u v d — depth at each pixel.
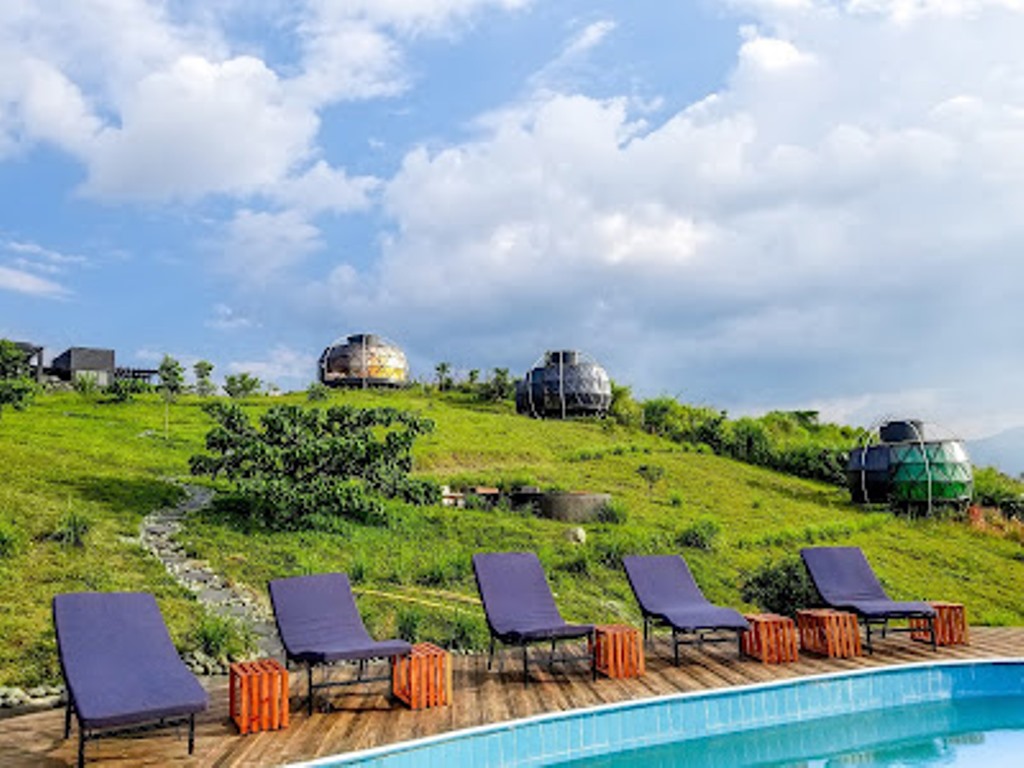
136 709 6.36
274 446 19.14
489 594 9.79
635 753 8.03
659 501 27.27
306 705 8.23
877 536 25.02
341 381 60.72
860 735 8.61
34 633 9.95
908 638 12.02
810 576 11.42
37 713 8.04
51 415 33.75
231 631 10.65
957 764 7.61
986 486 35.38
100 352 65.12
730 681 9.30
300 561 14.70
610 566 17.11
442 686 8.29
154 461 25.47
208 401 43.00
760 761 7.77
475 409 50.28
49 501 16.75
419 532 18.42
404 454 20.48
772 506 29.36
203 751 6.82
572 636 9.49
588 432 43.09
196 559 14.37
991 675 10.42
